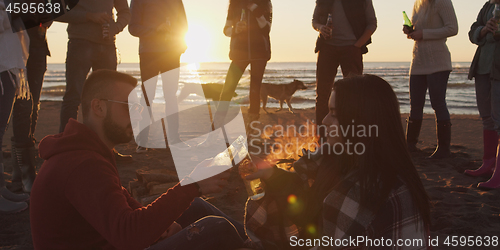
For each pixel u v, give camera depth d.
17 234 2.29
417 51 4.25
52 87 27.95
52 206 1.22
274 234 1.42
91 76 1.33
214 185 1.29
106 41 3.85
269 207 1.42
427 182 3.30
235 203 2.85
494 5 3.33
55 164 1.21
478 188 3.10
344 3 4.21
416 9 4.32
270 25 4.73
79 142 1.25
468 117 8.59
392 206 1.14
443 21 4.05
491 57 3.25
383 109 1.19
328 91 4.46
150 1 4.45
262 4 4.58
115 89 1.32
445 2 4.03
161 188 2.71
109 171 1.23
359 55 4.36
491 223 2.42
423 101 4.46
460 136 5.86
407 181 1.17
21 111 2.91
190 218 1.82
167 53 4.57
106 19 3.69
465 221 2.44
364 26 4.27
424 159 4.16
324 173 1.32
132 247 1.15
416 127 4.53
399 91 22.45
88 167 1.19
